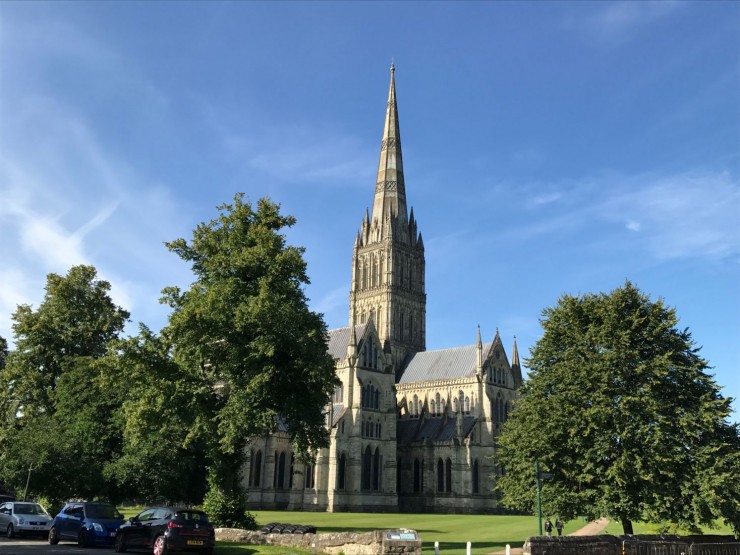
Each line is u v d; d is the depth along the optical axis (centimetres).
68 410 7719
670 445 5041
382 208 17488
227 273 6062
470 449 13388
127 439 7306
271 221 6297
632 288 5706
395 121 18475
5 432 8281
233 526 5681
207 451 6116
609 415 5203
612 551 3950
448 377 14888
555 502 5338
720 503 4822
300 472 12194
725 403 5141
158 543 3884
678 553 4269
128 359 5731
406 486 14150
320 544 4144
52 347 8988
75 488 7288
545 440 5403
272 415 5409
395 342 16400
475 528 7556
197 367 5903
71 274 9350
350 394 12825
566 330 5888
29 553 4097
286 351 5672
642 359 5416
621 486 5056
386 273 16725
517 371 15588
